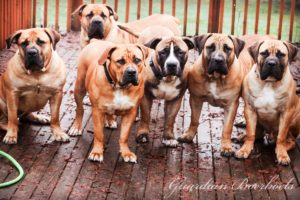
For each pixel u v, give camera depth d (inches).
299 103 296.0
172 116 301.7
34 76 292.8
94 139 288.2
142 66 275.3
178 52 285.9
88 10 388.2
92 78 282.2
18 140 304.2
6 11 459.8
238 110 357.4
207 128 327.9
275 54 278.2
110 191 257.0
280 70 277.6
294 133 303.4
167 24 405.1
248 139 295.4
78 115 312.7
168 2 724.7
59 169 274.8
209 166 283.9
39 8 647.1
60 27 562.3
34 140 305.0
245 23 511.5
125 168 278.7
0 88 306.5
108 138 310.0
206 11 679.7
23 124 324.2
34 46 285.4
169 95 294.8
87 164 281.0
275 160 292.0
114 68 271.0
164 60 285.9
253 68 290.0
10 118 300.4
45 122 325.1
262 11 695.1
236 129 330.6
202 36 291.4
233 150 300.8
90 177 268.7
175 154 295.6
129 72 266.8
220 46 283.9
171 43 285.9
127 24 404.5
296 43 515.5
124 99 279.0
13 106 298.2
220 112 350.9
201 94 297.9
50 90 298.4
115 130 320.2
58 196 251.3
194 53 473.1
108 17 389.7
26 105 304.0
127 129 286.4
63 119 332.5
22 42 287.7
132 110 283.9
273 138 310.0
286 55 279.9
